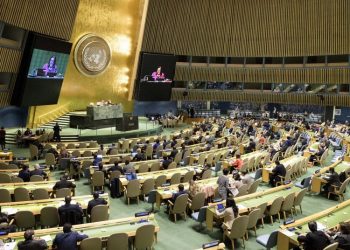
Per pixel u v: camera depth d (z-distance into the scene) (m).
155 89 29.53
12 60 19.03
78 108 26.25
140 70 28.44
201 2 32.28
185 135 22.19
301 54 29.73
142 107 32.28
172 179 11.73
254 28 31.45
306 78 30.17
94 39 26.09
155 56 28.66
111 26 27.14
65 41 22.16
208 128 25.53
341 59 29.03
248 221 8.49
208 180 11.41
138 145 17.52
